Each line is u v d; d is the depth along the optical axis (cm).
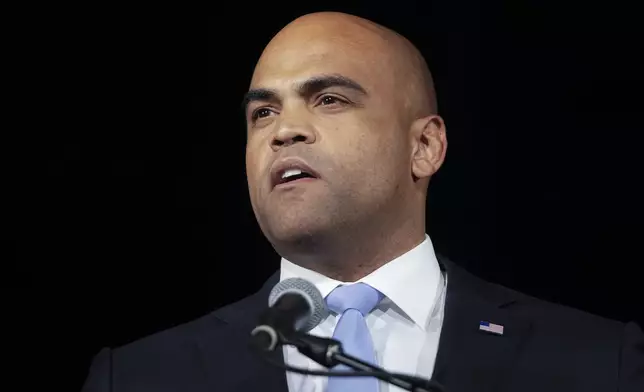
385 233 652
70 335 1041
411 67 688
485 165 1005
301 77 645
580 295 982
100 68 1075
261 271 1042
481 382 626
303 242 634
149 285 1052
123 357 680
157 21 1077
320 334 643
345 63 652
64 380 1034
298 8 1045
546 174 1001
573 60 1009
